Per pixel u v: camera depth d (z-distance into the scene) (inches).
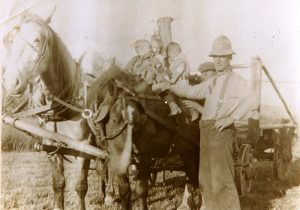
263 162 165.3
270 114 149.6
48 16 121.1
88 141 117.7
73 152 115.1
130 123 104.9
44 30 111.7
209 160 112.3
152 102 113.3
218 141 110.7
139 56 125.2
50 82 114.0
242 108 111.6
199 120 124.6
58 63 114.5
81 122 116.0
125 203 105.4
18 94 111.3
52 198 132.2
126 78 110.0
